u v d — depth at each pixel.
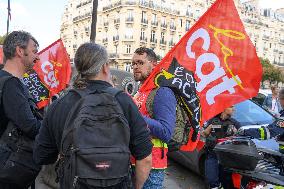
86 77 2.14
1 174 2.54
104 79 2.19
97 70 2.12
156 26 75.38
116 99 2.05
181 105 2.91
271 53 102.19
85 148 1.85
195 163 6.30
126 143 1.95
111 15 76.12
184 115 2.90
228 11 3.34
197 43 3.27
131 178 2.16
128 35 72.44
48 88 5.73
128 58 72.50
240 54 3.35
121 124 1.95
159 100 2.68
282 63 104.56
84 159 1.84
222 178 3.54
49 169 5.30
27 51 2.79
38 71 5.66
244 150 2.99
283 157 3.28
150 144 2.14
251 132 3.91
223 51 3.35
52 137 2.13
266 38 100.19
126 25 72.44
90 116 1.92
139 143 2.09
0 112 2.57
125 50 72.62
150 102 2.74
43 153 2.18
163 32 76.94
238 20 3.36
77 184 1.86
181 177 6.68
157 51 76.06
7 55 2.79
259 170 3.20
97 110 1.95
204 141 4.95
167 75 2.91
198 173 6.31
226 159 3.10
